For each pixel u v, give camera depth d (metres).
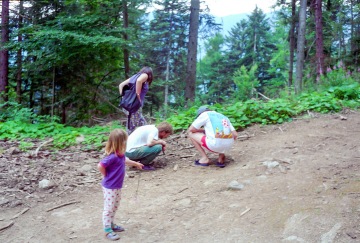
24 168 5.73
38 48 12.10
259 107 8.03
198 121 5.50
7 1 14.90
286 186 4.61
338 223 3.63
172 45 26.81
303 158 5.49
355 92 9.37
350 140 6.20
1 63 15.04
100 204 4.66
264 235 3.62
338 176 4.72
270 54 40.75
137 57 17.22
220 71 41.38
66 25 11.88
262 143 6.49
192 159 6.09
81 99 14.35
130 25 14.28
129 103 6.07
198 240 3.67
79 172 5.72
